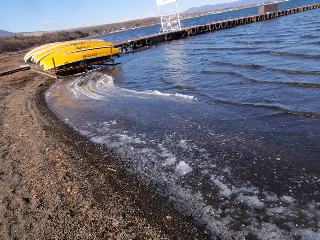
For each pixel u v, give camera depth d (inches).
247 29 1827.0
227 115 449.7
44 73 916.6
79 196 269.7
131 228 227.3
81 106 569.3
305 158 311.6
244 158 324.8
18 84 840.9
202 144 366.0
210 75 713.0
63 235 223.6
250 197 260.7
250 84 592.4
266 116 428.5
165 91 627.5
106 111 525.0
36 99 641.6
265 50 924.0
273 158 318.7
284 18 2207.2
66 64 894.4
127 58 1219.2
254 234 219.5
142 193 274.8
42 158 349.7
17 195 279.9
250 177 290.0
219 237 218.7
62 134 426.0
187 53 1136.8
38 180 302.7
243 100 508.4
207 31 1998.0
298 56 765.3
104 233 222.5
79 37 5743.1
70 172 312.5
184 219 238.4
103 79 808.3
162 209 251.0
